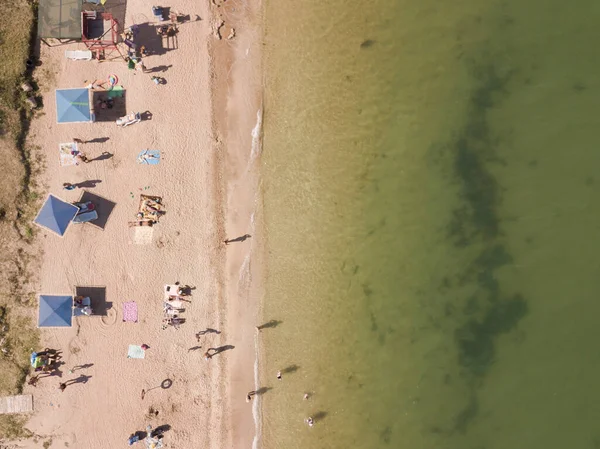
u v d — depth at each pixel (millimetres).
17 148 17531
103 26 17453
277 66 17609
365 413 17359
